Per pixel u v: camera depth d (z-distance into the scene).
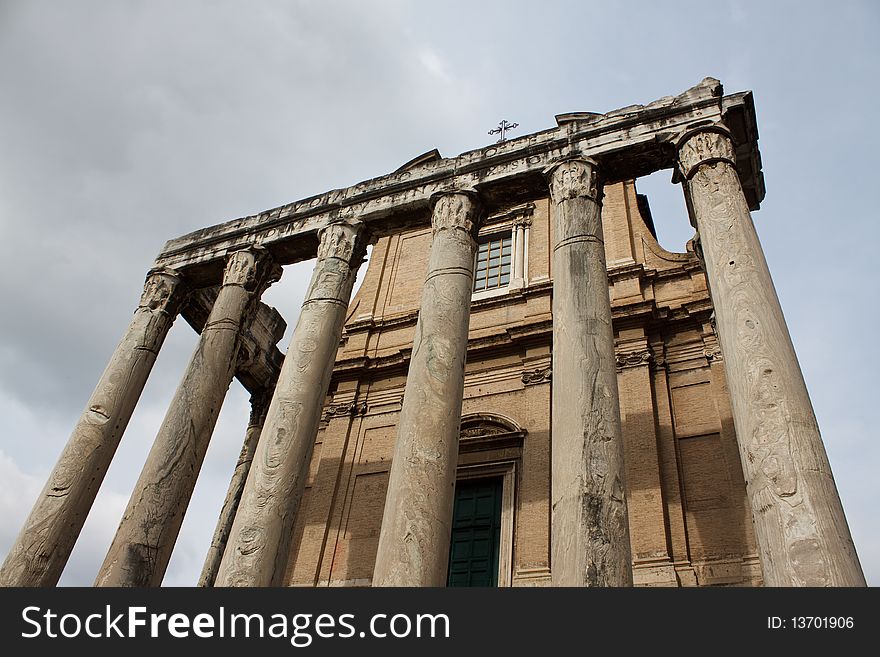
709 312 20.30
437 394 13.09
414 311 25.77
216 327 17.64
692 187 14.43
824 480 9.36
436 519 11.54
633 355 20.31
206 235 20.50
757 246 12.80
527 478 19.00
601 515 10.26
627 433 18.80
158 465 15.02
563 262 14.05
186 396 16.19
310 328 15.77
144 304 19.47
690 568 15.93
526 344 22.33
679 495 17.30
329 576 19.47
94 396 17.22
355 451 22.36
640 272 22.45
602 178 16.19
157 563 14.00
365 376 24.28
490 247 27.25
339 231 17.88
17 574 14.05
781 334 11.20
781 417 10.04
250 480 13.39
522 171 16.66
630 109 16.52
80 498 15.49
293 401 14.41
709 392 19.09
